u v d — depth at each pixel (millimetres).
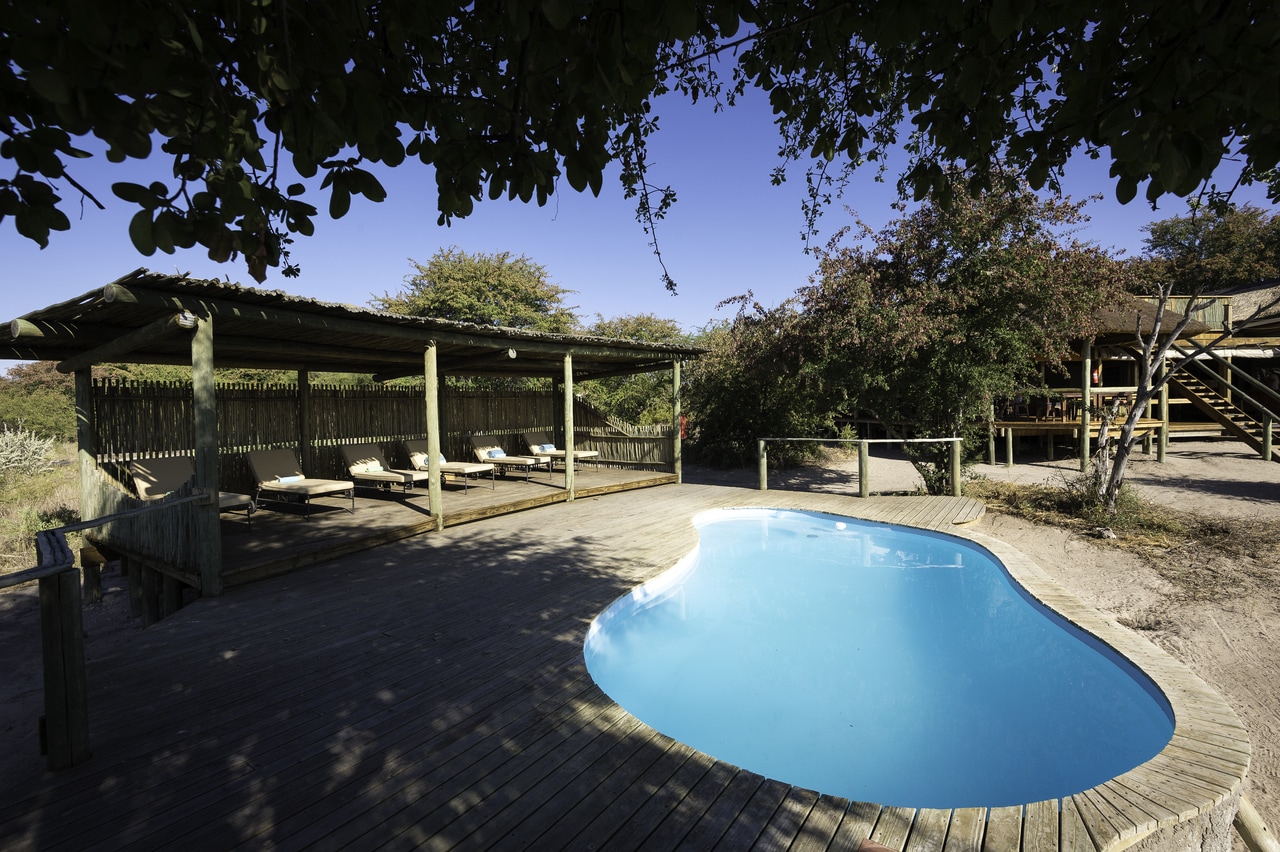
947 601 6598
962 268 10000
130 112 1345
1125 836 2447
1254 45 1491
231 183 1632
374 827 2533
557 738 3217
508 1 1445
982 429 14172
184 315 5137
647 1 1484
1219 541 7590
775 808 2670
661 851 2408
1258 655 4680
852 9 2275
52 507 10805
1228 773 2820
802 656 5359
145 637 4574
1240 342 16156
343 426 10945
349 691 3732
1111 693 4270
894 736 4109
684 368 17766
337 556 6758
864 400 11516
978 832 2492
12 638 5941
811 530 9242
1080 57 2258
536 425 14664
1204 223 25766
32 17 1166
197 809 2637
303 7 1528
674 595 6500
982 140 2449
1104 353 15695
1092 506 8938
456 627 4770
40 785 2791
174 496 5539
